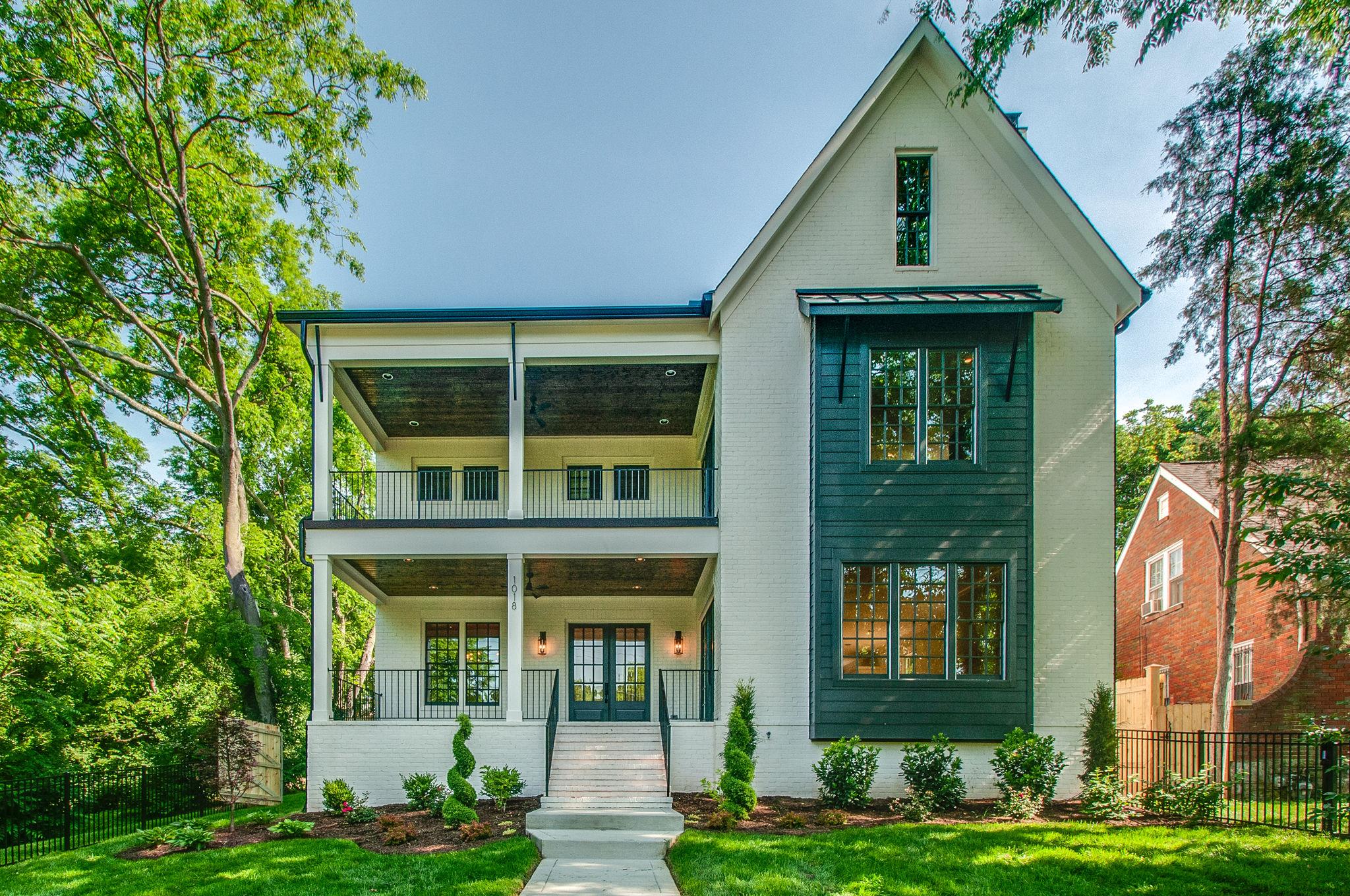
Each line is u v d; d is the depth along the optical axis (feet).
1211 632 62.54
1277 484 28.12
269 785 49.96
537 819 36.11
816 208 46.47
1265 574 26.94
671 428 59.93
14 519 62.03
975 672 41.91
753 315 46.01
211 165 61.52
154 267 66.39
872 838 32.27
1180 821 35.50
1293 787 38.68
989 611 42.16
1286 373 44.01
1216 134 43.86
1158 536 72.84
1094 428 44.50
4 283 59.93
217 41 55.52
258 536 72.28
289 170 60.03
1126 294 44.73
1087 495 44.06
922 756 40.06
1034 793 38.63
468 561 50.39
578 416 57.31
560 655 60.64
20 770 51.06
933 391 43.32
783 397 45.62
